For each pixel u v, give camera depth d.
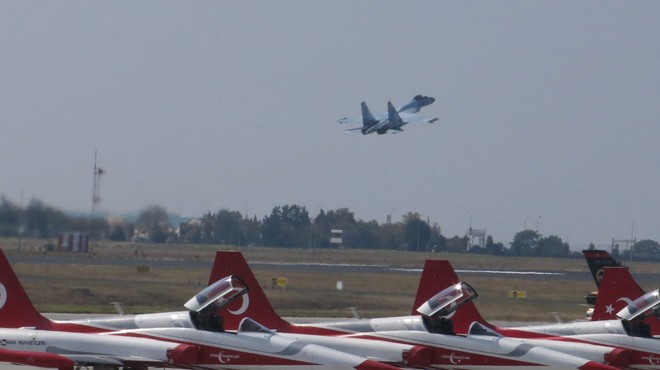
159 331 118.56
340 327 127.62
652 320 137.00
